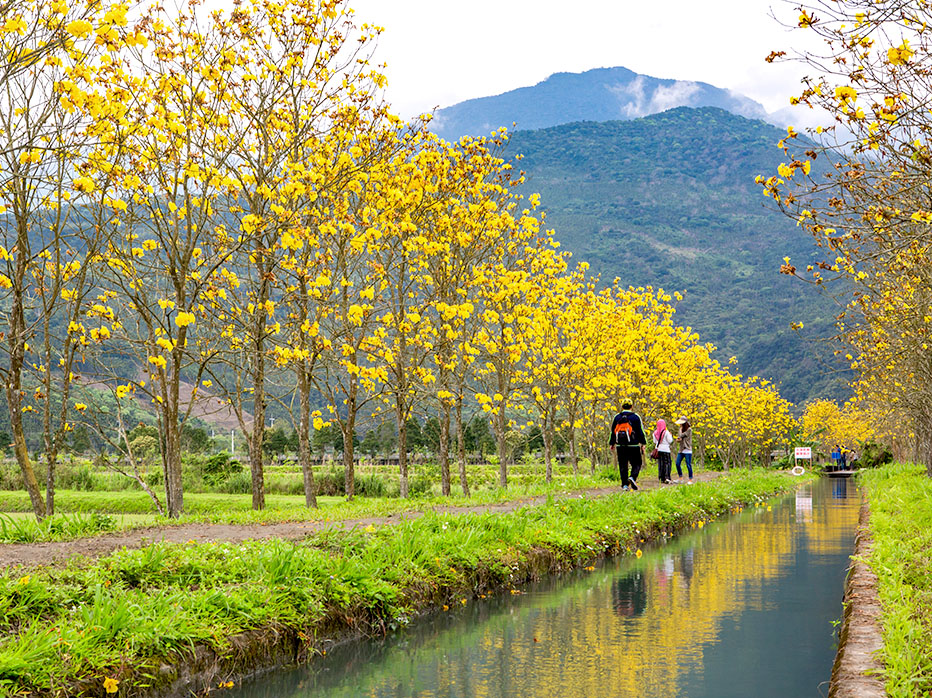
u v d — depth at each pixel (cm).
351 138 1452
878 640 591
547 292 1997
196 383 1474
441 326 1670
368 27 1448
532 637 812
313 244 1368
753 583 1091
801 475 5272
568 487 2114
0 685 519
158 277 1466
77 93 935
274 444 5634
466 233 1648
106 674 573
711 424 4062
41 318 1385
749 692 626
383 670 714
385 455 5784
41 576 715
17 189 1223
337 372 1827
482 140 1738
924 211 736
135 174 1307
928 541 1039
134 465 1543
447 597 969
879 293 1268
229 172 1477
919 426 2895
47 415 1422
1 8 726
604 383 2381
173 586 750
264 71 1455
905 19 631
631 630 833
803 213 775
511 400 2231
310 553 877
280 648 729
